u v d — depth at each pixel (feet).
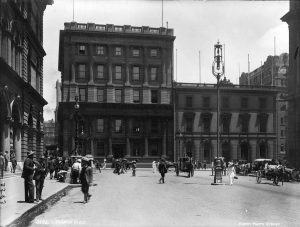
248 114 248.11
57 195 67.51
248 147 247.29
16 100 122.42
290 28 146.41
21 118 131.85
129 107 234.38
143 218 42.34
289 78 147.54
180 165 181.47
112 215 44.45
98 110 230.89
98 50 237.25
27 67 145.07
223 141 244.22
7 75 107.14
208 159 241.55
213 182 104.58
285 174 110.73
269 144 249.14
